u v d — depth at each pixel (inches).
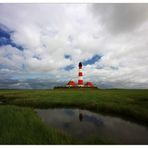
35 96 1592.0
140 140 404.5
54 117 714.8
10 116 600.7
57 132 434.3
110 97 1282.0
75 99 1232.2
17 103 1157.7
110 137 426.0
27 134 407.5
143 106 756.6
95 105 934.4
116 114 731.4
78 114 782.5
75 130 501.0
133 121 606.2
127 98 1135.0
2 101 1375.5
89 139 403.9
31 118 583.8
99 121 624.1
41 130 441.7
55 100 1214.3
